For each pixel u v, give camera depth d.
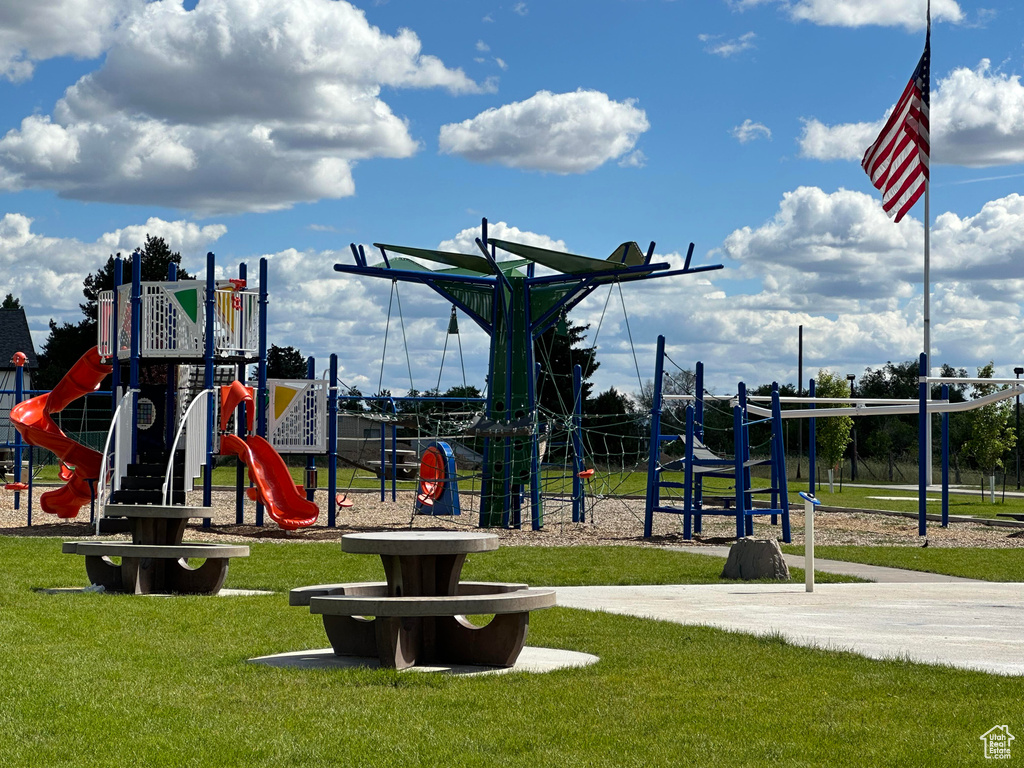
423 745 5.88
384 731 6.18
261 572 14.68
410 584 8.57
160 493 19.81
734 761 5.61
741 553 14.94
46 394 23.64
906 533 23.58
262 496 21.55
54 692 6.95
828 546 20.27
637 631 9.77
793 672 7.85
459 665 8.39
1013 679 7.60
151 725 6.24
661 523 26.80
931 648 8.98
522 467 25.02
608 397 60.00
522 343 24.98
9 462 29.12
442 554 8.42
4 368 60.62
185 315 21.38
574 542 20.88
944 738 6.04
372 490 37.03
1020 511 30.70
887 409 27.11
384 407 31.89
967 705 6.82
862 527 25.30
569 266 23.69
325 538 21.00
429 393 48.28
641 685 7.42
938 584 14.23
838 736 6.08
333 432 23.94
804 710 6.69
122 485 20.34
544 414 27.00
